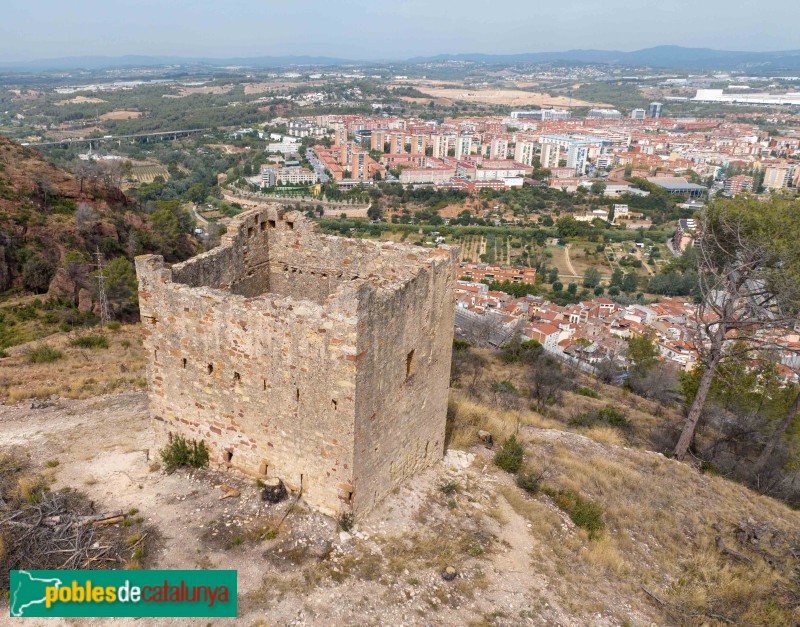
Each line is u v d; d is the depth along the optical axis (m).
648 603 17.34
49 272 63.44
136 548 14.69
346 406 14.95
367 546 15.79
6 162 79.19
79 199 80.56
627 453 29.12
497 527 18.66
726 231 30.44
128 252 77.00
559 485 22.91
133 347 38.41
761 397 34.25
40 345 36.12
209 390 17.08
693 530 22.81
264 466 17.02
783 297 27.62
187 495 16.84
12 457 18.88
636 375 50.78
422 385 18.69
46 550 14.40
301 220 20.36
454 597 15.08
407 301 16.53
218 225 133.12
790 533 23.47
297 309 14.98
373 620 13.76
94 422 21.97
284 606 13.65
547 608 15.60
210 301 16.11
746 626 17.00
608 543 19.80
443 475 20.75
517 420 30.39
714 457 33.44
